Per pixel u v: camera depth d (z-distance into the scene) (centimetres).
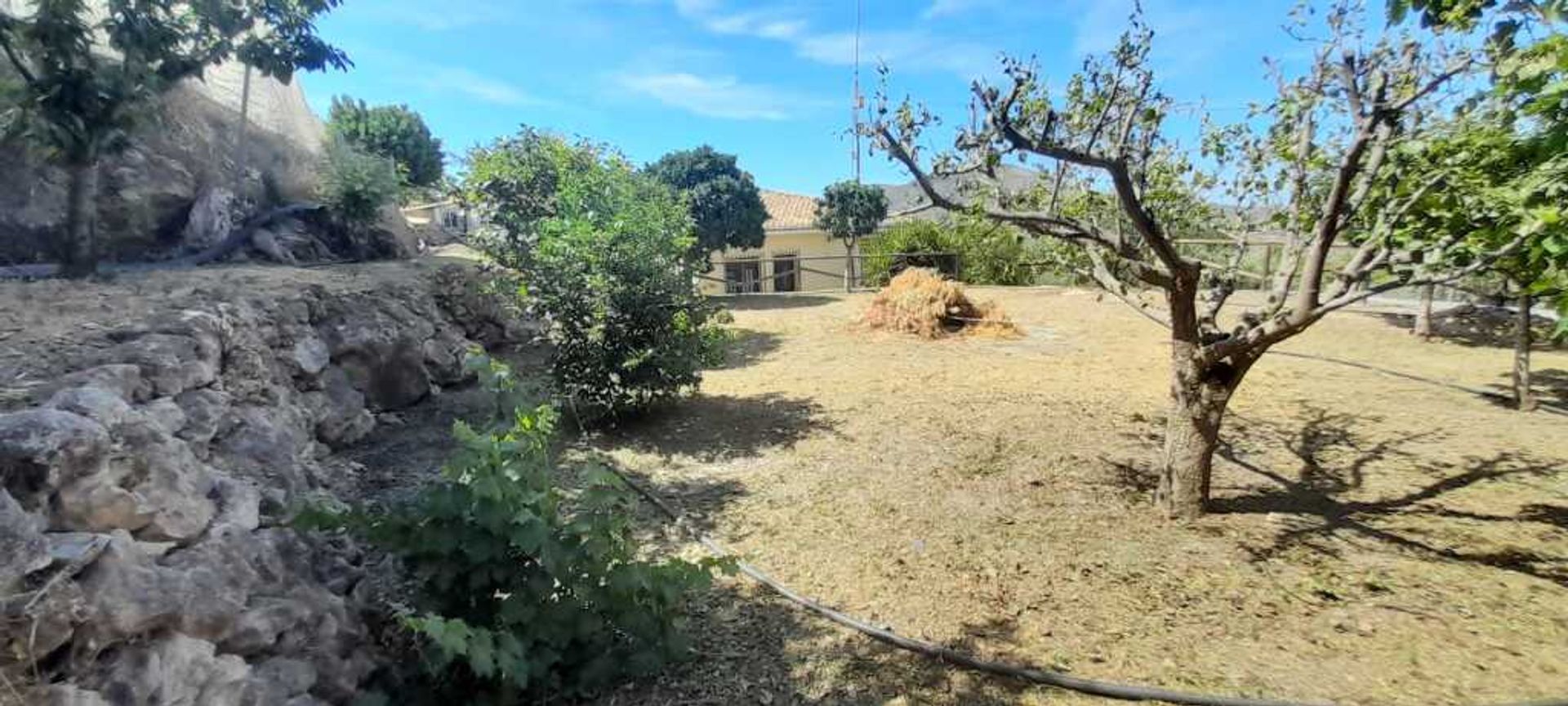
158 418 271
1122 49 321
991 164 336
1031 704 259
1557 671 264
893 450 528
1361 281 346
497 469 242
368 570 312
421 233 1277
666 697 265
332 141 929
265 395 405
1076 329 1070
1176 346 399
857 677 277
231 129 823
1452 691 254
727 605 329
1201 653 282
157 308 390
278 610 228
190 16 606
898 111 345
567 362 582
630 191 633
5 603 160
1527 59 238
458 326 774
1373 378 735
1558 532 380
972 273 1731
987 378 752
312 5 638
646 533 406
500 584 249
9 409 231
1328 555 359
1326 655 278
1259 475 471
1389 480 458
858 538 391
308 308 527
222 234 756
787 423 603
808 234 2245
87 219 545
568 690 261
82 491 193
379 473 471
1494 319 975
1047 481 463
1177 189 440
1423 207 329
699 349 619
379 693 238
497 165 631
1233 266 457
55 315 356
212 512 236
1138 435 555
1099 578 341
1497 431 554
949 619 312
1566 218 260
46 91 477
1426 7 263
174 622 195
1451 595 319
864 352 919
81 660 173
